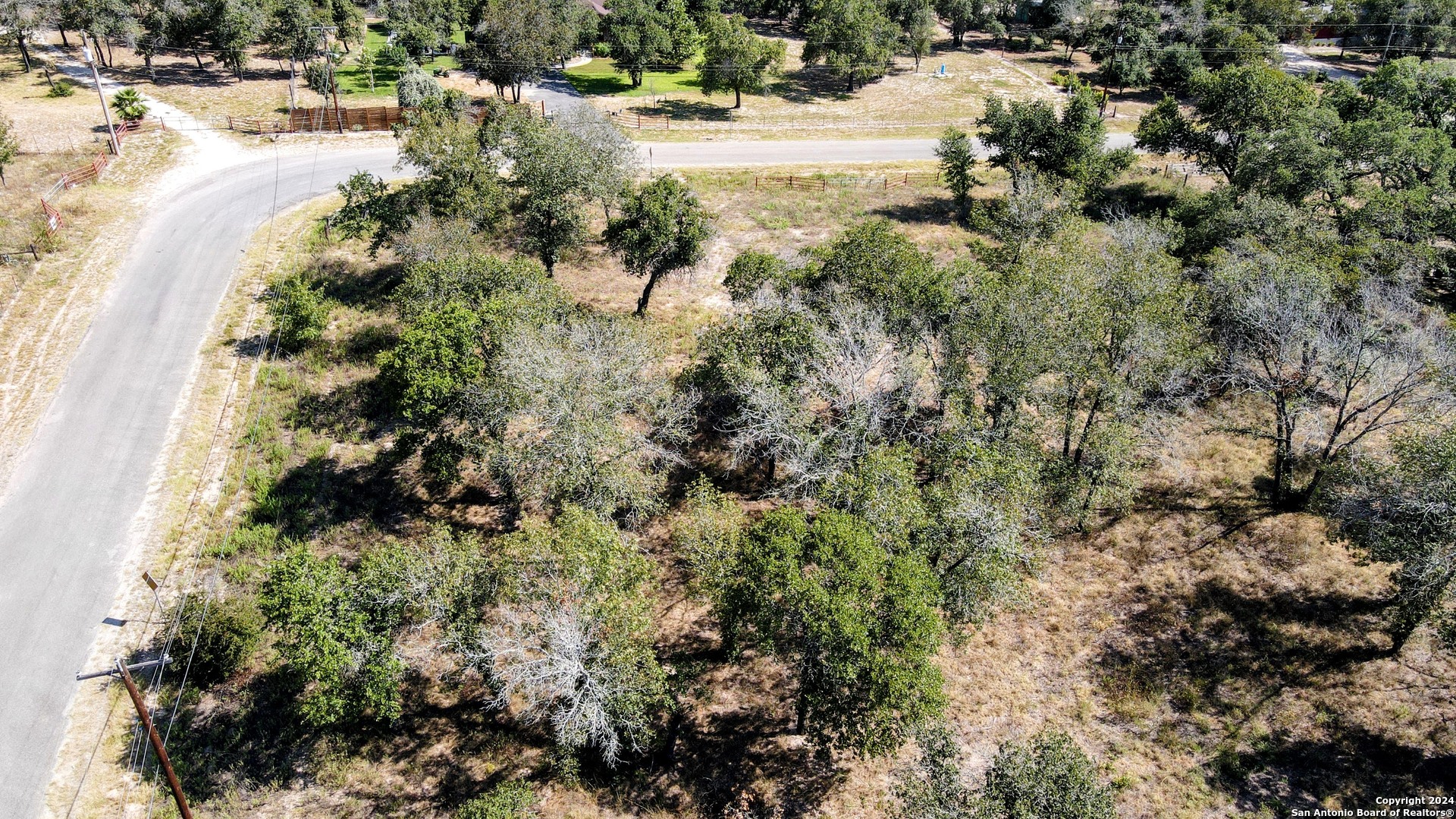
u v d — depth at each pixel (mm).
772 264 40344
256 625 29656
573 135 48438
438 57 91812
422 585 26891
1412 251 41562
